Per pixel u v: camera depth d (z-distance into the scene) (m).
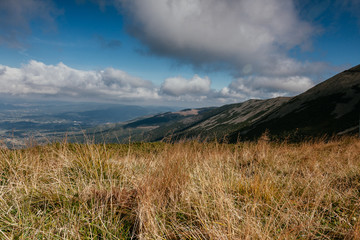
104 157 3.77
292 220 2.28
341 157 6.23
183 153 4.19
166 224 2.18
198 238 1.90
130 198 2.62
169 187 2.80
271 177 3.57
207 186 2.98
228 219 1.99
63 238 1.78
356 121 39.06
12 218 1.95
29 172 3.25
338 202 2.79
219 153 5.42
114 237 1.90
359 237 1.91
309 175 3.56
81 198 2.44
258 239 1.81
